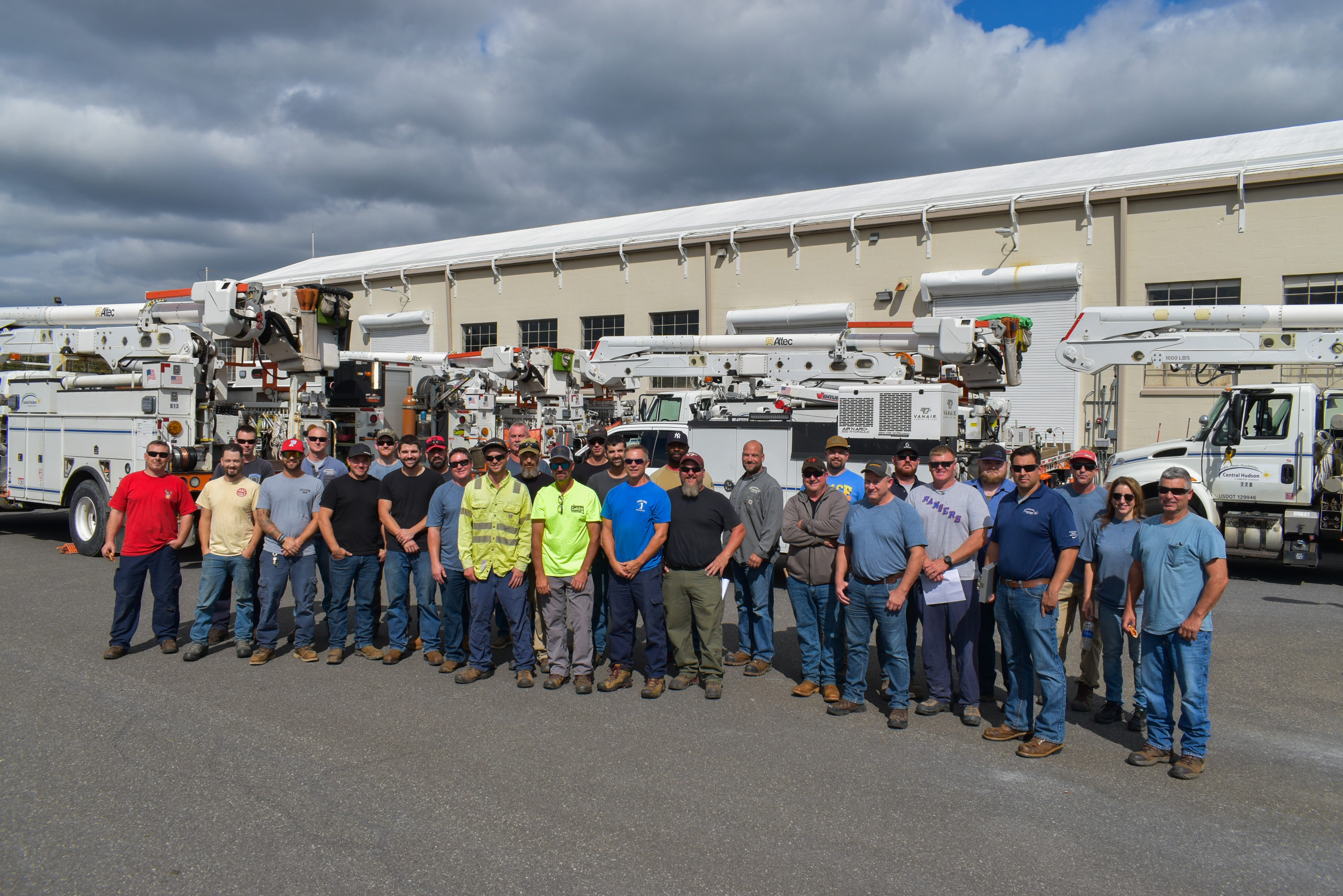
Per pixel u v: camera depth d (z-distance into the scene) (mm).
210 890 3459
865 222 21172
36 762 4773
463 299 28547
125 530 6980
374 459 9078
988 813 4270
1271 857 3848
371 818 4129
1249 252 16953
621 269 25344
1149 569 4914
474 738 5250
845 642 6289
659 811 4234
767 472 6793
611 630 6352
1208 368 17141
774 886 3523
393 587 6883
